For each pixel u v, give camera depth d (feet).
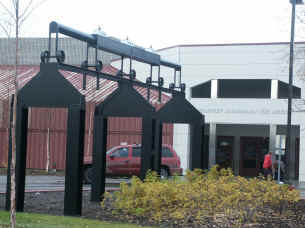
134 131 102.63
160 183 38.19
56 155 106.11
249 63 99.25
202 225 33.06
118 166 79.25
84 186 70.69
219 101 100.63
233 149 108.17
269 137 98.32
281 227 33.45
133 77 47.47
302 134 94.68
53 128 106.63
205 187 37.60
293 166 102.12
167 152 80.43
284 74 96.78
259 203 35.53
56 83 37.42
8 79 108.17
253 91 107.96
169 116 50.96
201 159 52.13
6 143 106.01
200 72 102.06
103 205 40.01
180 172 80.38
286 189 38.01
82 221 33.01
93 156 45.52
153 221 34.53
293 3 57.93
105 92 102.89
